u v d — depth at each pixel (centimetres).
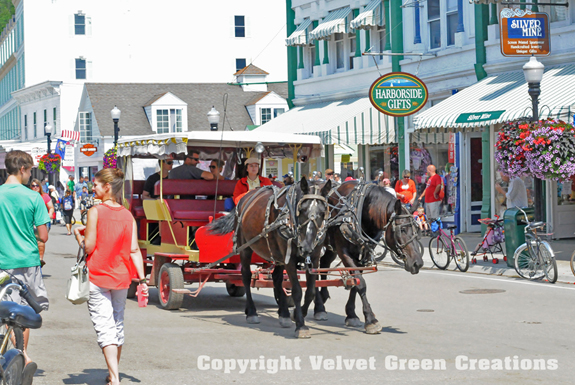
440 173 2558
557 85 1928
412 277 1656
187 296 1441
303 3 3222
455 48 2439
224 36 7112
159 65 6938
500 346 937
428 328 1062
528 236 1580
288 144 1397
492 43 2295
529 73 1609
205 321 1154
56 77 6675
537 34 1925
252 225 1092
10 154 820
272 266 1230
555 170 1552
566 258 1791
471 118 2009
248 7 7150
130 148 1422
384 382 771
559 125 1558
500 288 1450
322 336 1020
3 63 8331
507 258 1691
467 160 2456
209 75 7069
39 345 975
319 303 1160
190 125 5659
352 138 2680
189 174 1387
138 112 5766
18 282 782
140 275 765
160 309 1280
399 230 982
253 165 1288
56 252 2389
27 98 7175
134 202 1477
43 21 6762
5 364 610
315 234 959
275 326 1107
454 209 2491
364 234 1030
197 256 1253
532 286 1469
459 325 1082
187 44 7012
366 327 1032
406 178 2294
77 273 725
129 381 786
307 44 3155
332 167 3109
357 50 2941
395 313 1195
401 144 2694
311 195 973
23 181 827
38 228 802
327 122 2770
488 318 1136
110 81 6794
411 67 2662
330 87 3114
